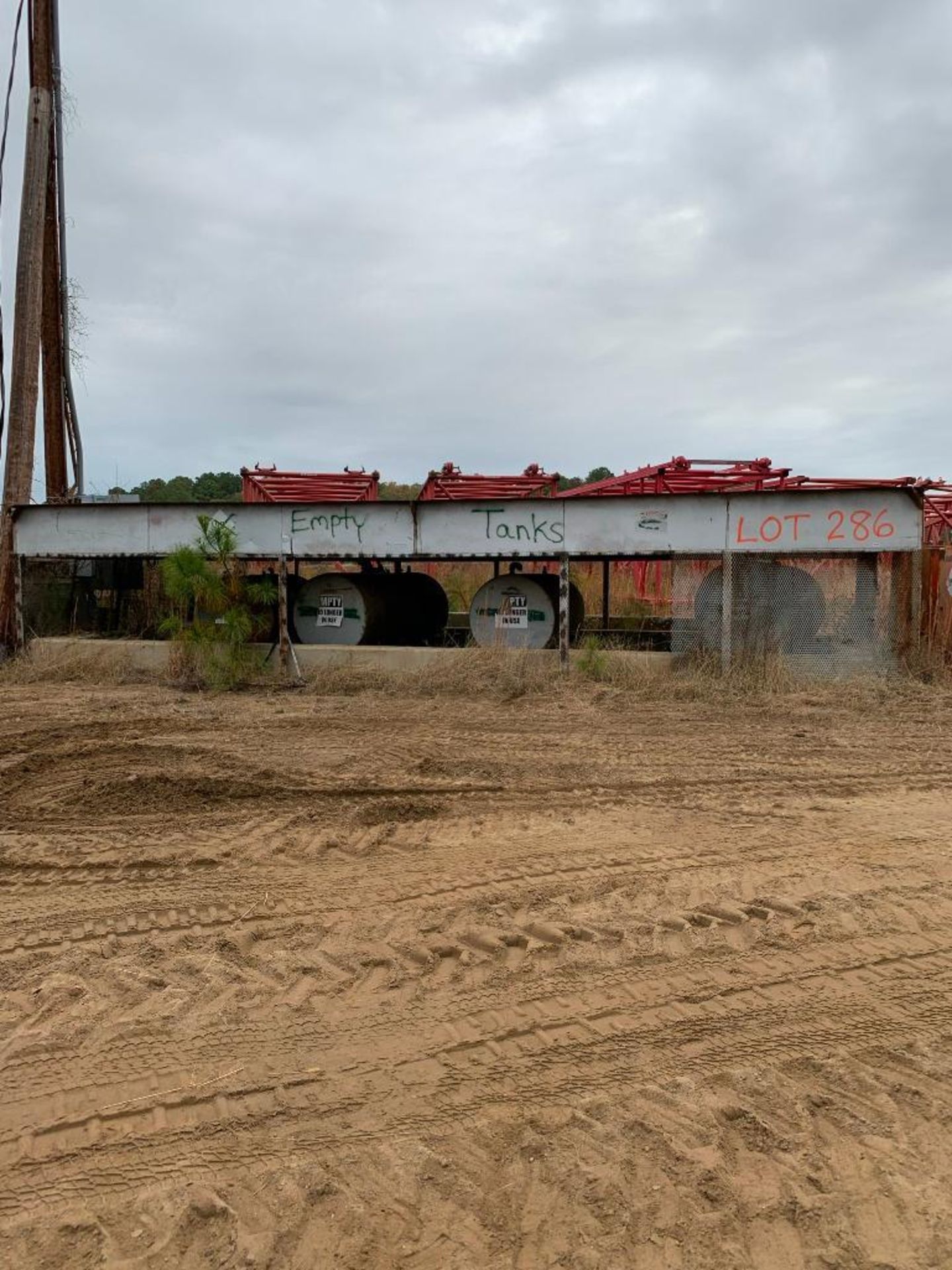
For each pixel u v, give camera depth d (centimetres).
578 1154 334
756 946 502
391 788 816
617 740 1041
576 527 1470
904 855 642
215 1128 351
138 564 1897
